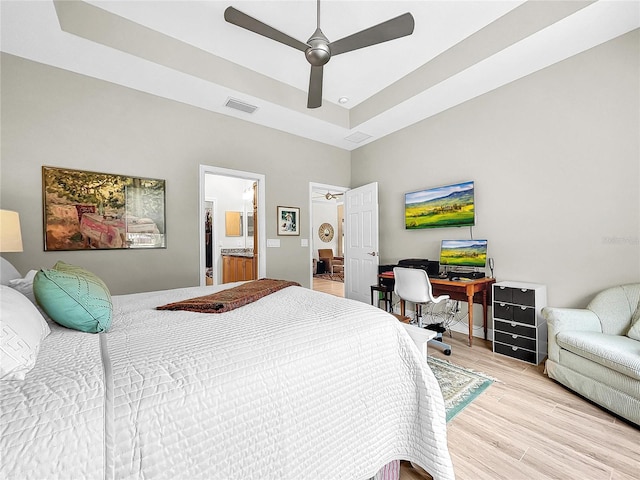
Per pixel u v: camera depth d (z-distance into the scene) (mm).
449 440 1534
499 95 2977
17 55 2363
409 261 3590
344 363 1073
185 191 3215
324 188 4590
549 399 1935
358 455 1063
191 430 736
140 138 2936
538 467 1343
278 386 900
